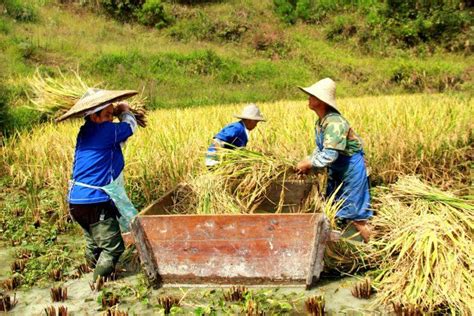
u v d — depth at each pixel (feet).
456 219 14.97
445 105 39.14
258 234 15.42
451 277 13.38
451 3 111.75
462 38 106.52
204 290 15.70
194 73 92.02
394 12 112.06
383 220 16.44
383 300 14.24
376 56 106.11
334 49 108.99
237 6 120.67
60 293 15.44
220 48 105.09
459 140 29.60
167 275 16.01
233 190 18.39
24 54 83.82
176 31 108.06
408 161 27.17
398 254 15.75
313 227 15.12
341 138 16.25
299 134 29.17
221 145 19.25
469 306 12.84
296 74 97.40
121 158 16.79
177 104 73.41
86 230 16.89
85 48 92.48
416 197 16.53
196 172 23.57
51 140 31.60
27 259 18.74
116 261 16.70
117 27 107.34
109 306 14.90
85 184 16.03
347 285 15.62
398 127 29.48
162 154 24.97
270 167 17.84
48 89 18.06
